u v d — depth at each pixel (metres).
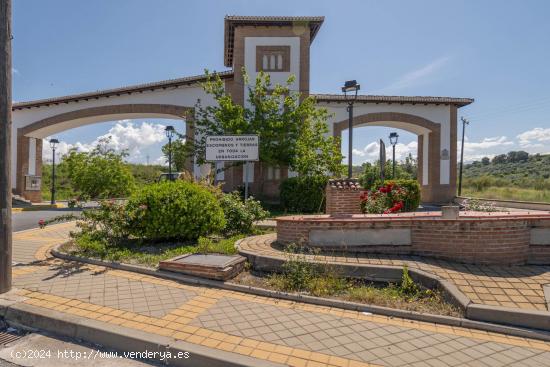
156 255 6.32
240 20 18.33
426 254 5.69
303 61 18.86
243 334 3.56
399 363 3.08
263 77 18.66
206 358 3.13
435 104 21.91
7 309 4.13
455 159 22.23
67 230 10.02
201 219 7.23
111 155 22.73
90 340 3.63
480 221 5.41
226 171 18.83
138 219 6.90
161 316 3.95
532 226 5.63
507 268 5.22
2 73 4.72
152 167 43.38
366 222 5.95
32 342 3.62
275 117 16.19
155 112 20.41
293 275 4.95
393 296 4.55
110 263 5.84
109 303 4.29
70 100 20.86
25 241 8.14
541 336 3.59
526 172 41.12
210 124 17.30
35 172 23.17
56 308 4.11
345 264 5.13
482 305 3.93
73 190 24.33
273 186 18.95
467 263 5.38
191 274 5.30
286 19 18.41
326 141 16.58
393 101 21.33
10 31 4.82
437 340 3.53
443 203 21.94
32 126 21.84
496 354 3.28
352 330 3.71
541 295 4.21
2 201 4.59
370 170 26.45
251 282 5.11
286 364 3.03
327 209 8.54
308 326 3.78
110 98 20.83
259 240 7.16
